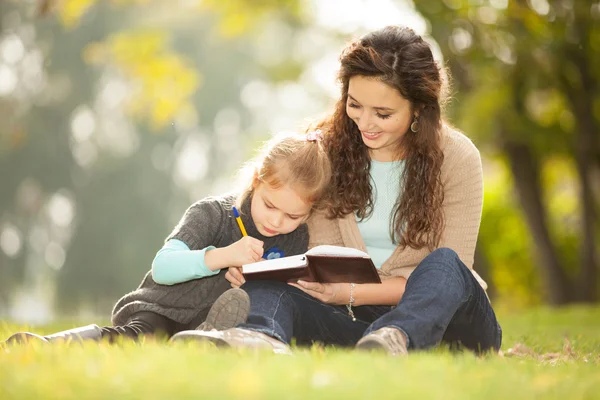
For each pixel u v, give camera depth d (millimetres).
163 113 27812
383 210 5809
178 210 51531
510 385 3680
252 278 5059
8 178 47750
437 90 5590
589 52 17953
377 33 5539
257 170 5488
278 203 5379
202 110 50500
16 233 48969
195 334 4379
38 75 48469
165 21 35688
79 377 3443
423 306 4531
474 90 19109
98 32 46625
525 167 23266
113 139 50500
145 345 4434
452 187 5773
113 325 5531
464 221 5746
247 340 4379
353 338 5336
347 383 3424
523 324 12211
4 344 4570
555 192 30000
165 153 51188
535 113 22766
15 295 49750
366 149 5820
